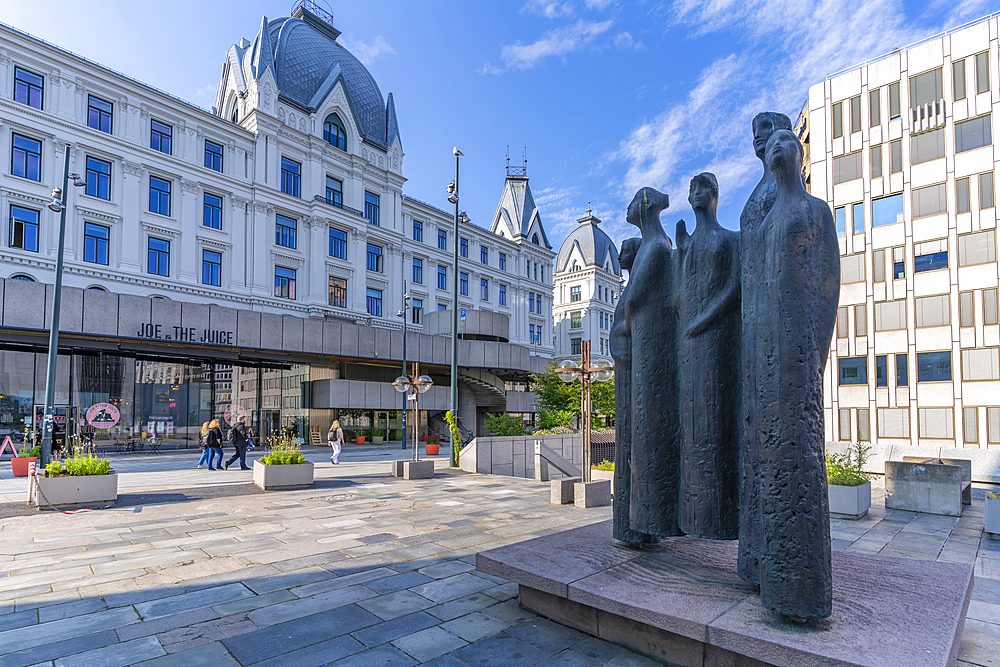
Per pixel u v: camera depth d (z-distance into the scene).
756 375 3.94
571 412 25.53
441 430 39.56
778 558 3.62
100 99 30.00
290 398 33.16
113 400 26.42
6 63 26.73
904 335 23.23
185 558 7.00
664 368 4.87
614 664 4.09
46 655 4.27
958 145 22.39
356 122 43.19
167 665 4.11
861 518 10.02
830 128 25.62
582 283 78.06
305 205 38.59
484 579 6.14
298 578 6.18
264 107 36.94
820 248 3.83
